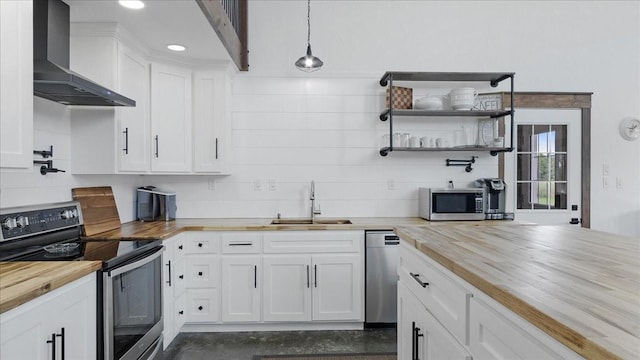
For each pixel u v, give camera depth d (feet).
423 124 11.90
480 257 4.09
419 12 12.01
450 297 4.13
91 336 5.31
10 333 3.75
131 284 6.32
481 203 10.74
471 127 11.91
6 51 4.80
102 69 8.04
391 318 9.75
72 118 8.30
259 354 8.50
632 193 12.29
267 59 11.73
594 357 1.97
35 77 5.89
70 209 7.77
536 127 12.16
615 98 12.32
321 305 9.71
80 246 6.86
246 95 11.68
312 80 11.77
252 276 9.63
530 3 12.17
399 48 11.96
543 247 4.69
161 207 10.74
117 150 8.43
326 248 9.70
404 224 10.03
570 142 12.21
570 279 3.22
